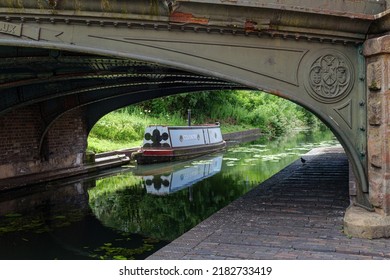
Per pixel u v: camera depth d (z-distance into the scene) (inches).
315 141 1101.1
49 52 275.3
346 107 216.7
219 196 411.5
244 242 193.5
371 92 205.5
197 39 211.3
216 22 208.1
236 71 213.0
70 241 265.9
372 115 202.7
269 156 737.6
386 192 199.0
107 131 825.5
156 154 691.4
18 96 393.1
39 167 476.1
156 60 209.5
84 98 460.1
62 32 211.9
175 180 513.7
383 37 196.4
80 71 325.4
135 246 255.0
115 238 271.4
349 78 216.4
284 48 214.4
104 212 345.7
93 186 473.4
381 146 199.3
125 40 210.5
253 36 212.8
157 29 210.1
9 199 395.9
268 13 205.9
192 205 373.1
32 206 368.2
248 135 1330.0
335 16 205.6
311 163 495.2
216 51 212.1
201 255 175.8
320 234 203.5
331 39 213.5
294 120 1828.2
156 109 1164.5
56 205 374.0
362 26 209.0
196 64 211.8
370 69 203.6
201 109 1320.1
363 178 214.2
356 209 213.5
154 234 281.7
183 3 203.0
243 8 204.2
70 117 529.7
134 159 691.4
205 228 217.8
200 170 593.9
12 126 433.7
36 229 293.6
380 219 197.2
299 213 246.4
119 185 482.6
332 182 354.3
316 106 215.6
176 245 190.1
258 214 246.2
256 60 213.5
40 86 394.3
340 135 215.3
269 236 202.1
